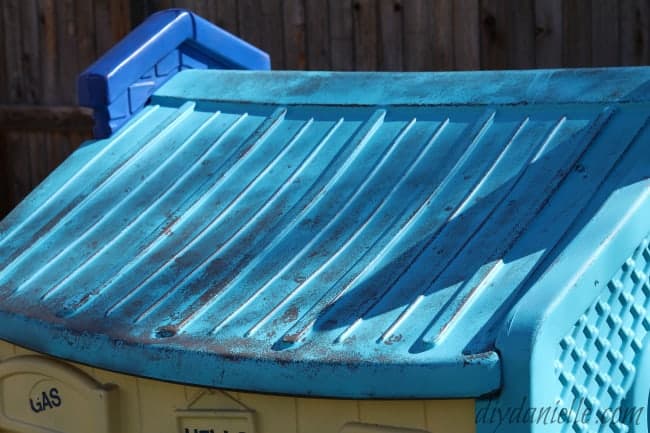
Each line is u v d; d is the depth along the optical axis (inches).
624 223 152.5
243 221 180.1
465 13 350.3
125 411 167.0
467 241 161.0
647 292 158.9
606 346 153.3
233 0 378.6
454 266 157.2
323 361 145.7
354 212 174.2
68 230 189.9
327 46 368.5
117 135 209.3
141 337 159.8
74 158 207.2
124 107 211.2
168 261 175.9
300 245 171.2
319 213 176.4
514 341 139.5
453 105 185.9
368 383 143.3
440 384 140.7
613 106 173.0
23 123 423.2
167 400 162.4
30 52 420.8
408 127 186.5
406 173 178.1
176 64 221.1
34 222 194.7
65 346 166.2
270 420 155.3
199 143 200.8
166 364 155.9
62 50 415.5
